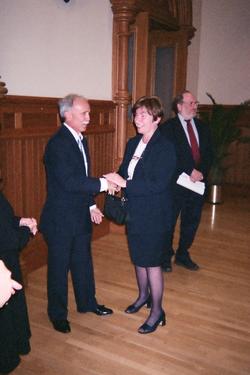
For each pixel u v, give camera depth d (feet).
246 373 7.22
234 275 11.82
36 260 11.98
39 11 12.91
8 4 13.20
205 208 19.97
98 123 14.05
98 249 13.67
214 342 8.20
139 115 7.81
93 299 9.21
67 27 13.26
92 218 9.02
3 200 5.83
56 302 8.42
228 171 23.76
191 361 7.54
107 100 14.55
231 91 22.74
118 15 13.84
